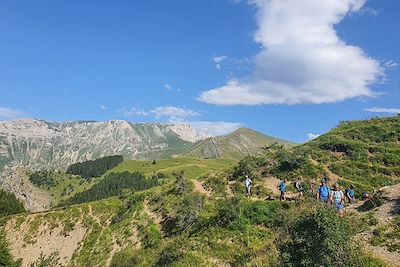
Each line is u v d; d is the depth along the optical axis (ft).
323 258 71.10
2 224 309.42
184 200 193.88
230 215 143.64
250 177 194.39
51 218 295.69
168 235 184.34
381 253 79.36
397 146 200.75
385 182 168.25
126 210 248.32
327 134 233.76
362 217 100.07
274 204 141.08
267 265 95.91
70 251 247.29
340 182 167.94
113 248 212.64
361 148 196.03
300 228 76.23
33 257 265.34
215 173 233.76
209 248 134.10
